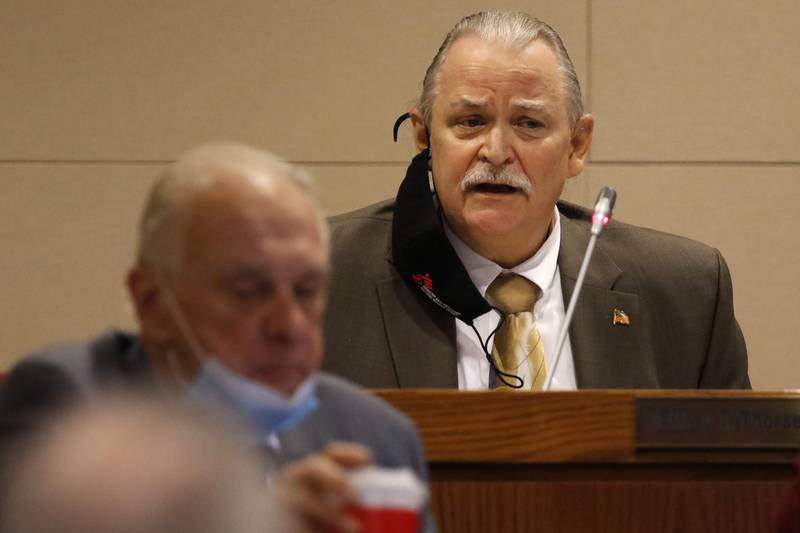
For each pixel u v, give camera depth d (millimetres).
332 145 12852
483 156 8438
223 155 4660
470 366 8344
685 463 6273
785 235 12875
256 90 12852
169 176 4676
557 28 12969
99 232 12789
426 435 6156
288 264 4508
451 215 8609
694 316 8750
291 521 3463
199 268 4516
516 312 8500
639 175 12906
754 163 12922
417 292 8453
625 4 12984
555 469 6242
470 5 12914
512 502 6219
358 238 8789
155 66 12852
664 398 6207
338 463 3824
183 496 1946
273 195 4566
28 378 4637
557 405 6176
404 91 12867
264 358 4523
